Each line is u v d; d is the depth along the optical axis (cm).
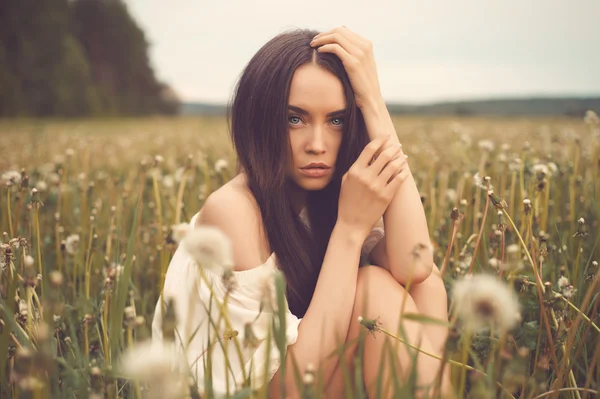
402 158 171
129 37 6931
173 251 224
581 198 281
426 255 170
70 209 333
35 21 5016
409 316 101
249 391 96
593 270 173
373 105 178
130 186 374
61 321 164
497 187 265
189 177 326
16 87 4703
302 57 168
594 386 142
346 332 148
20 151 616
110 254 241
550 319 161
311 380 96
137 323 90
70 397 119
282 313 92
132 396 126
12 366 122
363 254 192
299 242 172
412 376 97
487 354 140
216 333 111
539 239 179
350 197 162
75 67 5128
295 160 170
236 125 176
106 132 1556
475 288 85
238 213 161
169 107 7462
